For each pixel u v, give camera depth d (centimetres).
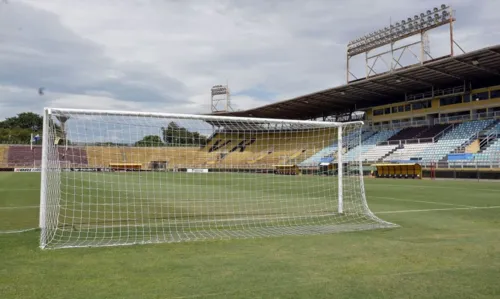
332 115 4897
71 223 771
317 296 334
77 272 407
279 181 2247
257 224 776
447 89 3400
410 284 367
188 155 2659
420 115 3712
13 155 4997
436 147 3064
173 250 519
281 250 518
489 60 2686
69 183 1736
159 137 1509
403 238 603
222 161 2803
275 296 334
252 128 1373
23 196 1333
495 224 743
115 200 1243
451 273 403
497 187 1727
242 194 1501
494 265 434
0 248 520
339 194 951
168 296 333
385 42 3394
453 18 2853
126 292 343
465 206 1036
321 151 2752
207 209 1039
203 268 424
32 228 689
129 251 511
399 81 3284
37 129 8288
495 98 3081
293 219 846
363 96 3909
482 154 2612
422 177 2717
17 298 329
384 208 1009
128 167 2348
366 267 427
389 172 2897
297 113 4922
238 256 482
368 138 3938
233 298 328
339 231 673
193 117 840
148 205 1116
